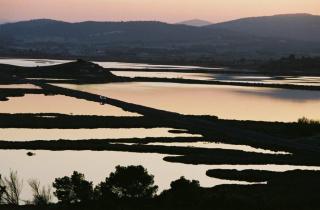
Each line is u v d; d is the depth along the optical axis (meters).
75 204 173.88
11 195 180.50
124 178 184.62
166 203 175.75
